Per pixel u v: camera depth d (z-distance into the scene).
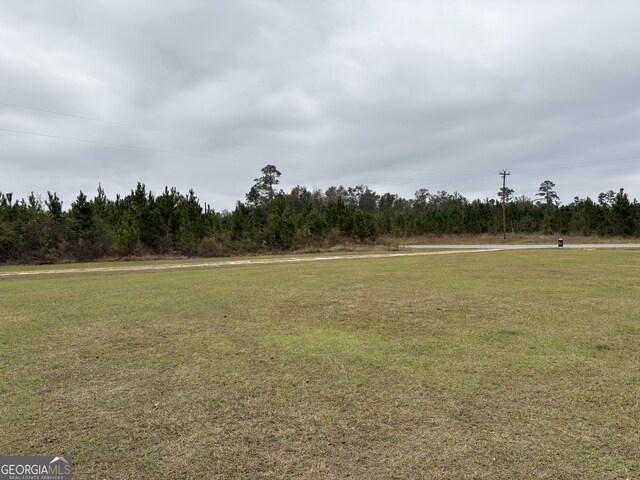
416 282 10.38
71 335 5.54
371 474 2.35
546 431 2.79
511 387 3.54
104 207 30.41
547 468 2.37
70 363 4.38
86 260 23.98
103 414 3.15
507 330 5.43
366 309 6.98
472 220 54.28
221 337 5.34
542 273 11.92
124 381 3.84
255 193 61.53
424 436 2.75
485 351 4.55
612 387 3.52
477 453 2.54
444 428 2.86
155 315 6.79
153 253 27.58
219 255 28.66
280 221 34.44
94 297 8.85
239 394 3.50
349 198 85.25
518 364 4.12
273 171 62.31
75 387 3.71
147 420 3.05
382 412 3.12
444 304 7.29
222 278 12.27
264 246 32.16
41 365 4.32
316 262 19.52
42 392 3.59
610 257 18.53
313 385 3.67
